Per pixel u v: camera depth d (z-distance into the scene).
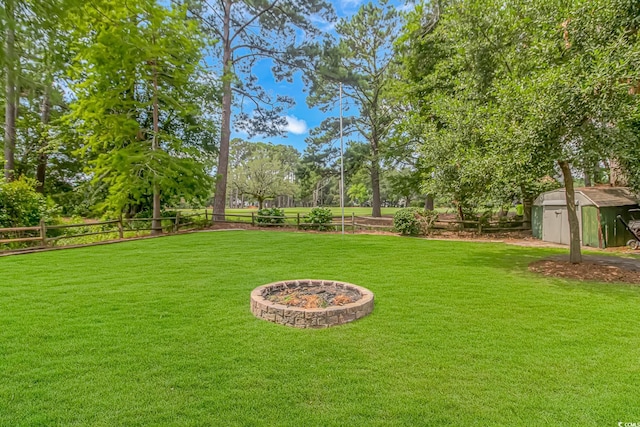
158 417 2.14
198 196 14.66
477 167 6.33
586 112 4.68
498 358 2.90
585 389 2.45
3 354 2.92
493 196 8.84
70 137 13.88
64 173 17.12
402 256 7.66
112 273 5.89
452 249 8.75
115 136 11.27
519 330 3.49
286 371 2.68
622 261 6.86
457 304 4.31
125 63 9.91
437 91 12.02
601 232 8.80
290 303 3.88
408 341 3.23
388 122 19.33
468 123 7.21
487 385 2.50
